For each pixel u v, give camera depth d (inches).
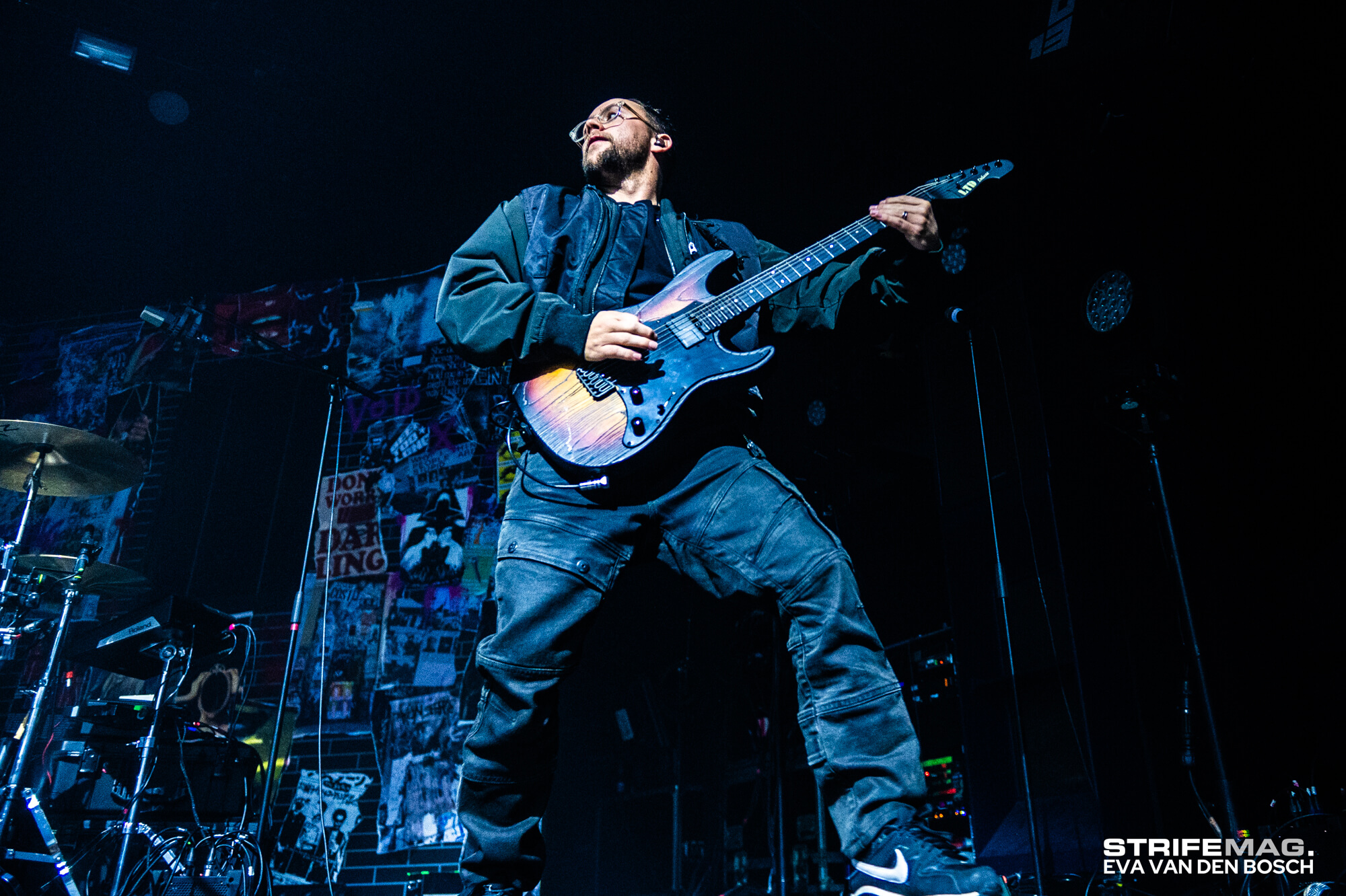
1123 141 169.3
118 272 283.0
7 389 272.8
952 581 170.1
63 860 102.1
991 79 188.9
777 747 151.8
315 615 231.3
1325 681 128.2
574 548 55.7
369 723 216.5
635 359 55.9
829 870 150.9
